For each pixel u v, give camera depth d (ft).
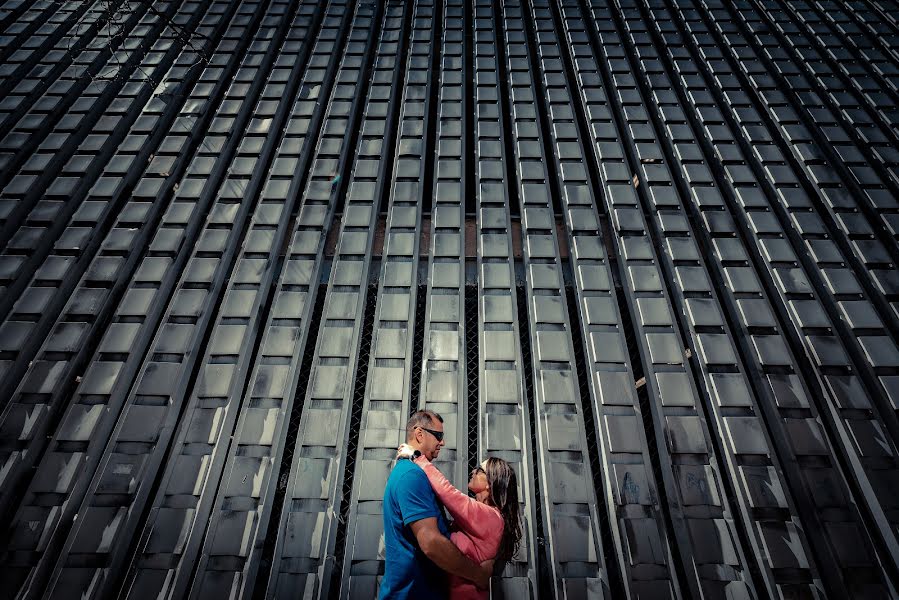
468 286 14.26
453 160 16.35
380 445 10.23
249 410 10.60
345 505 10.30
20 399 10.50
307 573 8.78
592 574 8.80
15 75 18.12
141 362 11.71
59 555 8.93
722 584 8.79
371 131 17.15
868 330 12.03
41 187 14.78
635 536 9.21
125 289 13.03
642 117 17.75
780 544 9.17
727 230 14.26
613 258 14.52
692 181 15.56
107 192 14.60
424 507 5.66
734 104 18.03
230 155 16.69
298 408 11.93
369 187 15.38
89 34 20.12
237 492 9.52
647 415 12.05
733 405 10.90
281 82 18.79
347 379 11.23
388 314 12.40
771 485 9.82
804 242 13.91
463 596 6.02
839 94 18.34
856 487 10.24
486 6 23.30
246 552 8.84
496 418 10.69
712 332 12.13
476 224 15.05
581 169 16.01
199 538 9.09
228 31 21.21
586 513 9.46
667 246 13.97
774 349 11.73
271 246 13.66
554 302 12.78
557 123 17.56
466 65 21.49
